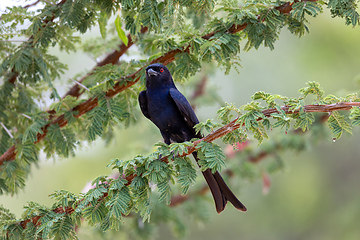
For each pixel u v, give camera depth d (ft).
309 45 63.05
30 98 35.37
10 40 32.09
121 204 23.71
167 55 32.40
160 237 67.51
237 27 30.60
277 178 67.87
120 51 39.68
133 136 60.08
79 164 61.21
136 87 34.30
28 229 25.31
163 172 24.14
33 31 31.12
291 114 24.56
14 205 60.75
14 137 33.24
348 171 68.39
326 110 23.88
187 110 32.48
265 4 29.71
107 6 30.81
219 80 65.92
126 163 23.89
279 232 66.85
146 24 28.68
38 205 25.72
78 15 30.42
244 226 68.23
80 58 57.31
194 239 68.13
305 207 67.15
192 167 25.03
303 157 68.95
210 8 28.89
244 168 49.34
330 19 61.36
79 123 34.71
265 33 30.37
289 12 29.91
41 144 36.09
